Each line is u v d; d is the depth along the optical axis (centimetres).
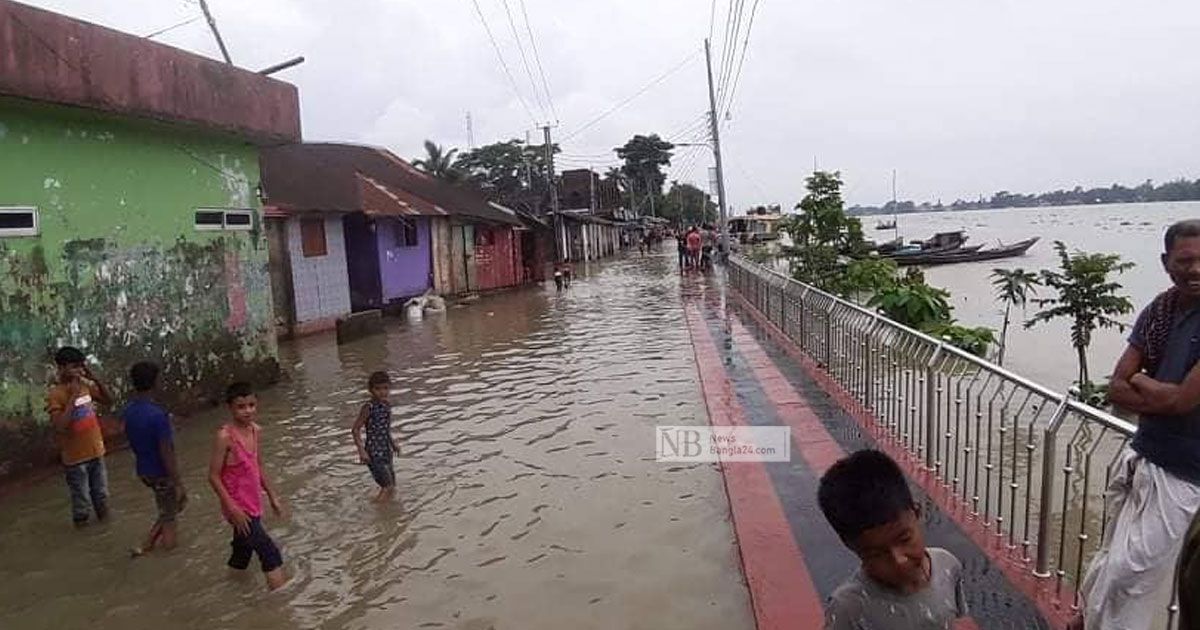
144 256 955
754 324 1557
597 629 436
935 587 211
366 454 663
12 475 755
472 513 618
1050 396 414
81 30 818
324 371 1291
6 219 779
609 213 5928
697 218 10762
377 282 2144
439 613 466
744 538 514
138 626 475
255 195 1180
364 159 2745
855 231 1841
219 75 1041
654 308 2027
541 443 796
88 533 627
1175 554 284
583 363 1242
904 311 1254
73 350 643
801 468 646
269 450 824
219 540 598
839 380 928
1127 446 334
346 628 457
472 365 1280
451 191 2850
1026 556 439
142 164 957
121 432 899
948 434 570
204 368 1051
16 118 789
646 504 616
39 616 492
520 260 3294
